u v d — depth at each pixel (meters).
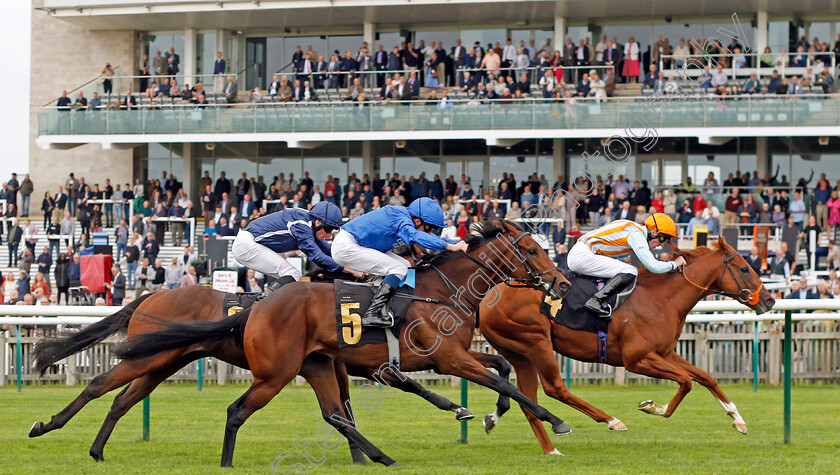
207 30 31.61
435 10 28.86
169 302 7.66
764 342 13.66
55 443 8.43
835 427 9.36
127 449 8.09
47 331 12.49
